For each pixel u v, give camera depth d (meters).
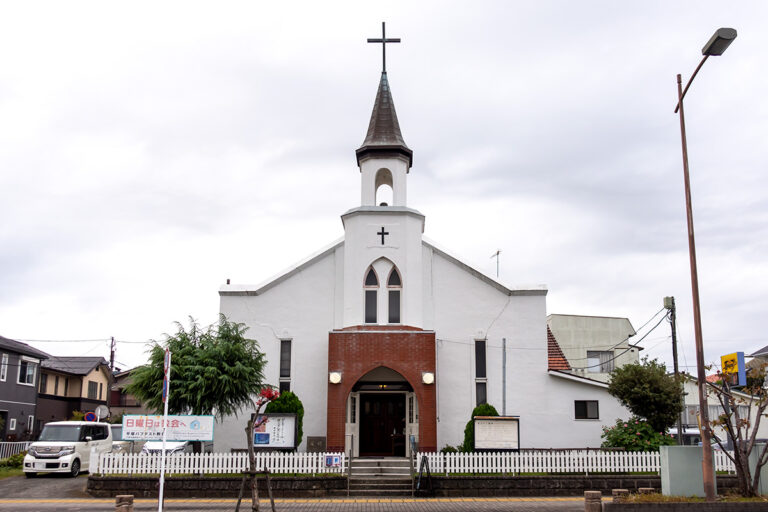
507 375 27.62
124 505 15.12
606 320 49.72
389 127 28.67
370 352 25.62
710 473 16.62
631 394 25.31
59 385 50.12
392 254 27.25
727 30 16.89
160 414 23.62
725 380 18.66
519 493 21.95
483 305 28.17
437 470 22.56
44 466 25.84
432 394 25.28
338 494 21.72
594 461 23.02
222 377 23.23
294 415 23.88
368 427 26.75
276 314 28.05
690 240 18.00
